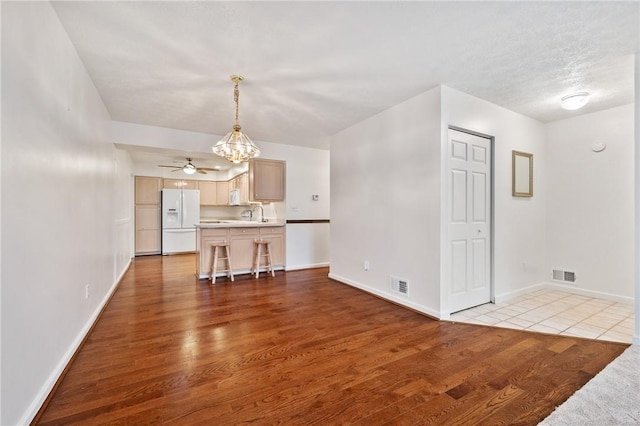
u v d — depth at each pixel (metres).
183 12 1.83
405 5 1.77
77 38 2.09
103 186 3.24
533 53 2.32
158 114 3.72
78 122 2.29
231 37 2.10
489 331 2.59
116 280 4.17
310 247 5.63
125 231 5.26
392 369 1.97
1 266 1.22
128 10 1.80
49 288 1.69
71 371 1.92
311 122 4.09
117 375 1.88
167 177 7.54
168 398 1.65
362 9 1.80
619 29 2.00
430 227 2.97
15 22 1.35
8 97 1.29
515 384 1.79
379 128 3.69
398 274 3.37
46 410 1.54
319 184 5.79
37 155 1.56
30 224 1.48
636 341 2.30
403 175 3.31
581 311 3.11
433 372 1.93
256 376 1.88
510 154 3.55
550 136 4.00
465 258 3.13
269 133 4.66
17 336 1.34
